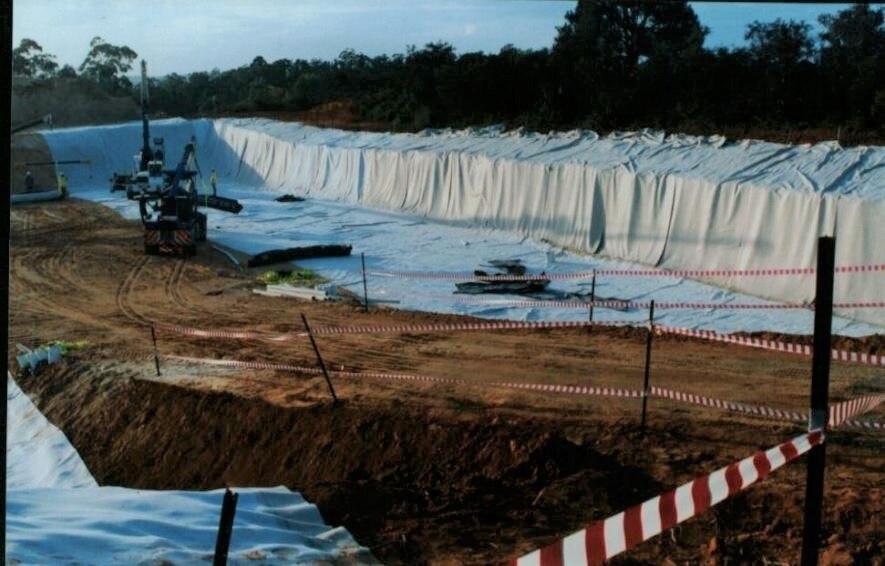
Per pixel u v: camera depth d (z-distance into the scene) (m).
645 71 32.97
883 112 25.91
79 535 6.61
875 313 16.52
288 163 41.81
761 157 22.19
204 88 73.25
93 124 61.22
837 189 18.28
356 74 56.19
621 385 12.34
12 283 22.62
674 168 22.98
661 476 8.92
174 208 25.36
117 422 13.19
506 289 19.95
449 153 30.88
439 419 10.66
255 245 26.75
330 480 9.67
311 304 19.59
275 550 7.06
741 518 7.76
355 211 33.53
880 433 9.88
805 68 28.83
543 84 36.34
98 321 18.80
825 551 7.09
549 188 26.25
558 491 8.49
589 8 36.06
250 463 10.97
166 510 7.69
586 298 19.19
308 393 12.66
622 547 3.45
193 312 19.28
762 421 10.44
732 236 20.28
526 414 11.00
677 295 19.42
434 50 44.31
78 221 32.44
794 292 18.23
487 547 7.60
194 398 12.77
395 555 7.47
